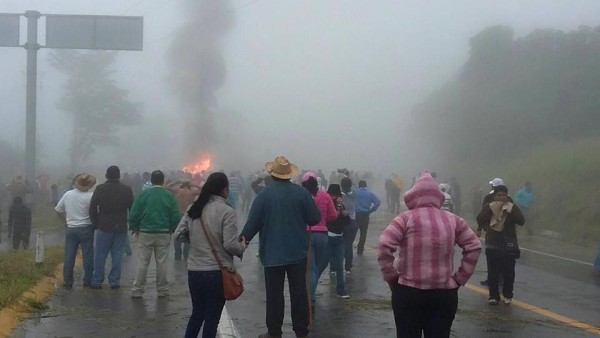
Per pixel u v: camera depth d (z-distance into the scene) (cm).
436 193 619
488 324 991
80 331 884
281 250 841
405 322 612
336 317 1011
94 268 1217
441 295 602
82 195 1205
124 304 1066
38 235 1329
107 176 1205
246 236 847
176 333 882
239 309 1063
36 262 1316
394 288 618
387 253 604
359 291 1246
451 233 604
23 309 989
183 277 1372
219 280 730
